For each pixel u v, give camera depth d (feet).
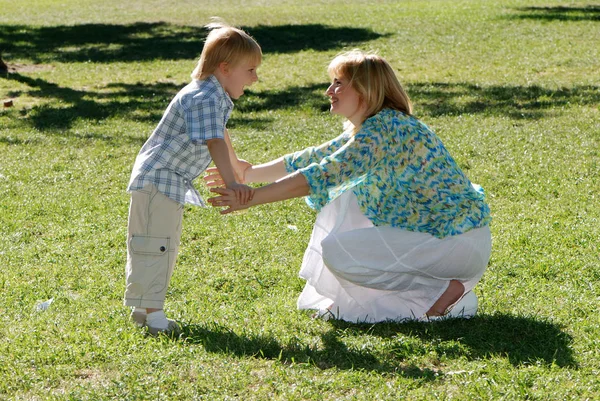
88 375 13.70
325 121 39.34
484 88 46.83
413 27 76.33
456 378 13.39
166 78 54.08
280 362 14.05
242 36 14.98
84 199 26.07
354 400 12.67
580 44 61.98
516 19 77.82
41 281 18.74
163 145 15.01
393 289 15.53
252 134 36.17
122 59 62.23
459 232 15.31
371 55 15.49
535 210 24.16
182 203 15.21
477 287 17.88
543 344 14.71
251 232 22.45
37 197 26.35
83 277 19.08
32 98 46.57
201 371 13.58
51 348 14.51
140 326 15.55
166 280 15.30
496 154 31.22
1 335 15.35
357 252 15.26
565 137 33.91
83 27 84.23
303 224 23.18
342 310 16.11
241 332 15.40
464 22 77.56
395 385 13.23
